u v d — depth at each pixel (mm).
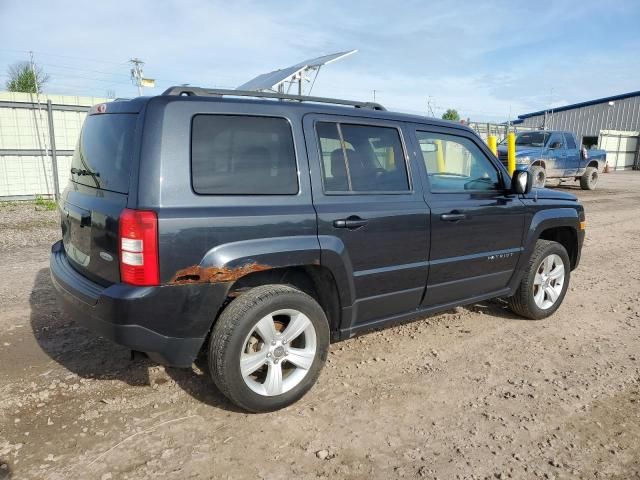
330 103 3770
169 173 2873
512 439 3078
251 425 3135
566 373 3973
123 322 2811
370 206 3617
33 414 3172
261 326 3139
